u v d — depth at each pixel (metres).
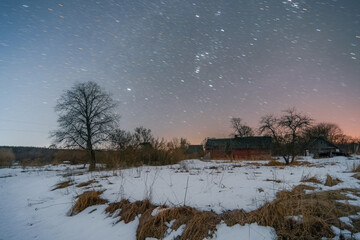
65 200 5.48
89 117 22.17
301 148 15.24
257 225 3.18
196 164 15.76
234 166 13.09
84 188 6.45
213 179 7.00
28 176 13.33
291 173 8.28
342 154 25.92
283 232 2.90
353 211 3.38
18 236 3.70
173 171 10.05
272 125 17.89
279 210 3.32
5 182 11.46
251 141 32.91
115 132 20.77
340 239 2.65
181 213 3.75
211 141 37.00
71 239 3.43
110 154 15.45
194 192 5.12
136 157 15.47
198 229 3.15
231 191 5.04
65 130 20.59
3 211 5.38
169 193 5.12
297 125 16.23
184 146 21.45
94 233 3.54
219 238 2.97
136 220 3.77
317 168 10.17
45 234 3.70
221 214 3.60
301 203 3.50
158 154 15.98
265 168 11.13
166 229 3.34
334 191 4.60
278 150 15.86
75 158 27.95
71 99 21.47
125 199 4.75
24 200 6.32
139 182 6.73
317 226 2.98
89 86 22.50
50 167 22.52
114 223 3.81
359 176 6.47
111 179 7.62
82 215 4.33
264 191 4.91
